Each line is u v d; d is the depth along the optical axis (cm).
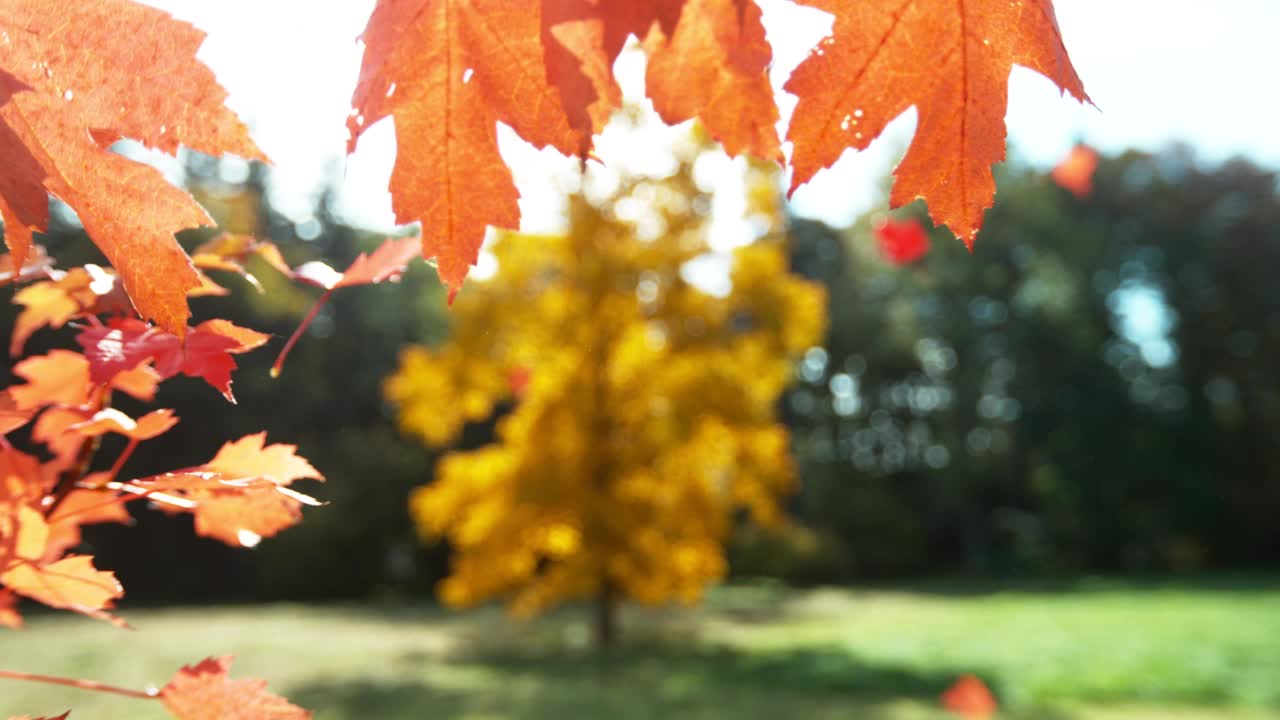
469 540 1450
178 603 2416
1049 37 66
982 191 67
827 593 2752
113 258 61
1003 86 67
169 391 2331
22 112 60
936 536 3862
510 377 1340
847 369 3856
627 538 1427
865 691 1102
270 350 2508
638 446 1452
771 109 73
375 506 2636
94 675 1114
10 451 92
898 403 3947
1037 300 3728
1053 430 3741
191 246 1273
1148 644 1447
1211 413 3725
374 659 1369
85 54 60
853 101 68
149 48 60
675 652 1457
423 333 2938
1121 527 3662
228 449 103
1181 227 3759
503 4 67
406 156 68
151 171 61
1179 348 3784
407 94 67
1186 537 3656
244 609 2245
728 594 2705
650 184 1405
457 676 1214
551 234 1423
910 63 67
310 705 1005
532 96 67
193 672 91
